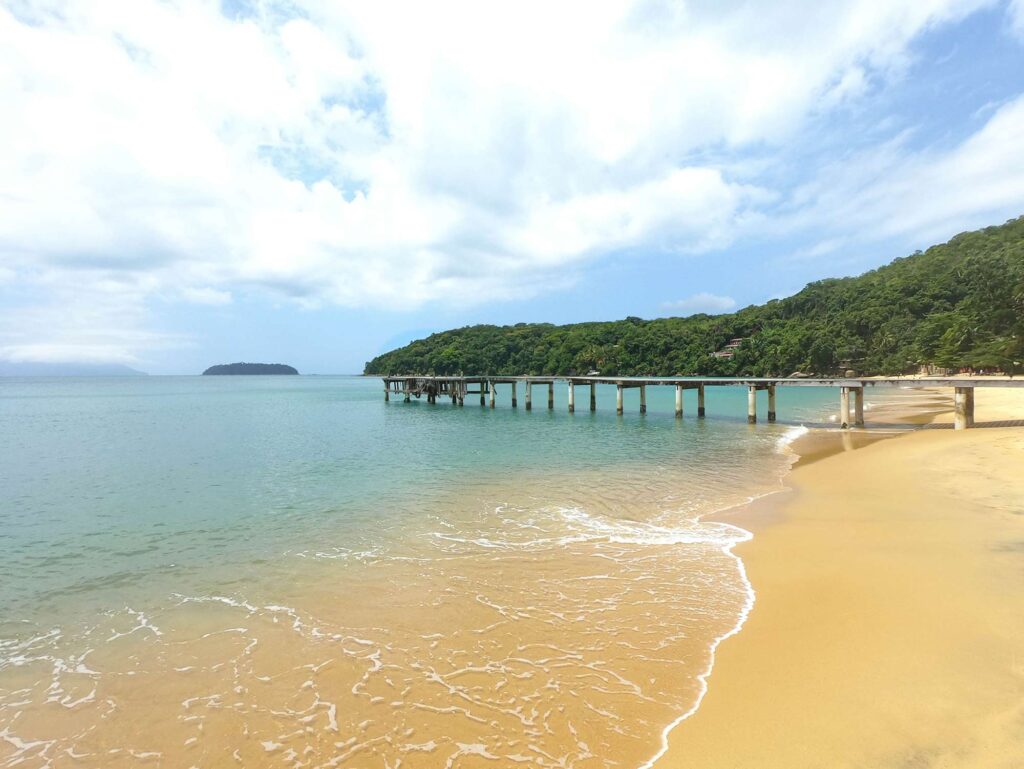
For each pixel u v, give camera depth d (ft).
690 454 66.95
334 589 26.45
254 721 16.57
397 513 40.27
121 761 15.05
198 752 15.29
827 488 44.88
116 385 460.14
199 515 41.11
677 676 18.06
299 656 20.27
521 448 74.23
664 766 13.83
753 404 104.53
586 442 80.02
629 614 22.80
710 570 27.55
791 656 18.63
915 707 15.11
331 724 16.26
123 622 23.54
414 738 15.47
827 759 13.39
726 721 15.43
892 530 31.86
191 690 18.31
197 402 207.82
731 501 42.29
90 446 81.05
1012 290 212.64
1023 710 14.55
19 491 50.14
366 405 185.26
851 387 88.33
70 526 38.55
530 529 35.58
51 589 27.40
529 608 23.71
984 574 24.43
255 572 29.14
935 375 226.58
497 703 16.98
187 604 25.25
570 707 16.60
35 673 19.58
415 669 19.12
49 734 16.22
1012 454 52.08
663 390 264.93
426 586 26.45
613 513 39.27
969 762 12.75
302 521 38.93
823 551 29.04
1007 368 187.32
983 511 34.96
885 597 22.54
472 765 14.29
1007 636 18.76
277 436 93.20
